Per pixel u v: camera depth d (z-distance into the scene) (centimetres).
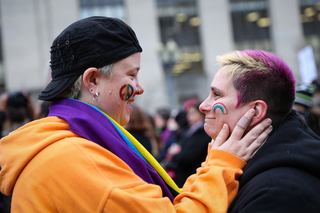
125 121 135
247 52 131
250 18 1973
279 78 123
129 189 103
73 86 122
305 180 104
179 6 1964
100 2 1848
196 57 1967
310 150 112
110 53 118
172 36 1952
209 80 1892
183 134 452
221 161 122
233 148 123
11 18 1778
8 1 1783
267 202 98
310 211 96
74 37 117
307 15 1972
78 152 104
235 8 1972
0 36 1786
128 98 124
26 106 273
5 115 273
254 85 123
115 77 120
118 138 121
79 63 118
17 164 107
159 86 1825
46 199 101
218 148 126
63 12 1800
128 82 122
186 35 1970
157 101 1798
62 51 119
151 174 125
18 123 270
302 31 1967
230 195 115
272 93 123
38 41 1786
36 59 1775
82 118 114
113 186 99
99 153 108
